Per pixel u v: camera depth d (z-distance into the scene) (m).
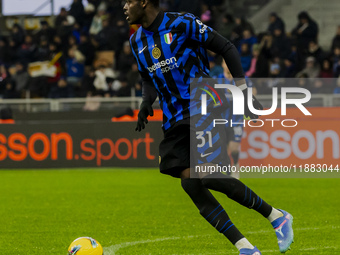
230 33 35.66
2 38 40.16
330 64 32.69
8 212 17.08
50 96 35.06
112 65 36.72
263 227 14.12
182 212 16.58
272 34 33.72
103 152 29.00
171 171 9.74
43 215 16.45
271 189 21.30
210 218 9.48
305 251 11.34
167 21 9.49
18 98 36.25
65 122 29.36
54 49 37.81
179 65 9.45
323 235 12.95
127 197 19.77
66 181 24.59
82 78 36.00
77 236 13.38
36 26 43.16
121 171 27.91
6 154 29.86
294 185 22.47
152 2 9.52
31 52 38.31
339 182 23.25
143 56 9.72
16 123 29.78
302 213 16.02
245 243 9.35
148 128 28.38
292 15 40.47
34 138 29.61
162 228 14.16
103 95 33.78
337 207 17.05
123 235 13.36
